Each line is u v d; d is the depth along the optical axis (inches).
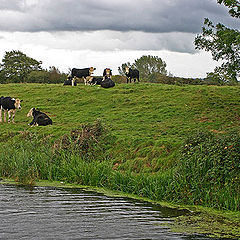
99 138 701.3
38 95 1278.3
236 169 450.9
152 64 3757.4
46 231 337.4
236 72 830.5
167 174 504.4
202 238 328.8
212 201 436.8
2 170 617.0
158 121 876.0
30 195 471.5
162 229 350.3
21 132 831.7
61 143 650.2
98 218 380.2
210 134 551.2
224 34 797.9
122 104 1085.1
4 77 2999.5
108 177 538.0
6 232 332.2
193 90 1170.0
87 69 1435.8
